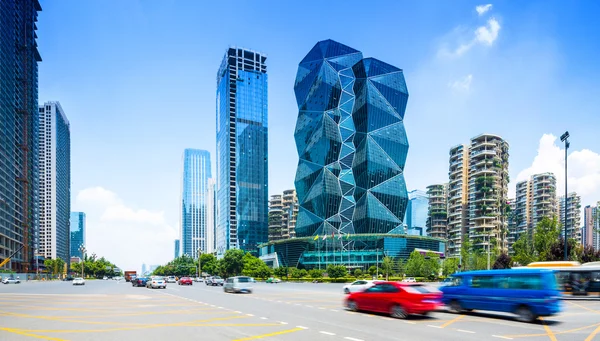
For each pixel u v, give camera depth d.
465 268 98.81
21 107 177.25
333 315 22.47
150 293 45.53
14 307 27.50
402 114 174.12
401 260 120.94
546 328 18.55
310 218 169.50
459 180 147.88
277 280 101.69
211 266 167.38
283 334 16.20
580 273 38.56
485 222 133.75
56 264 190.12
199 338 15.32
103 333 16.41
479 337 15.96
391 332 16.80
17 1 172.00
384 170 164.38
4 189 151.12
